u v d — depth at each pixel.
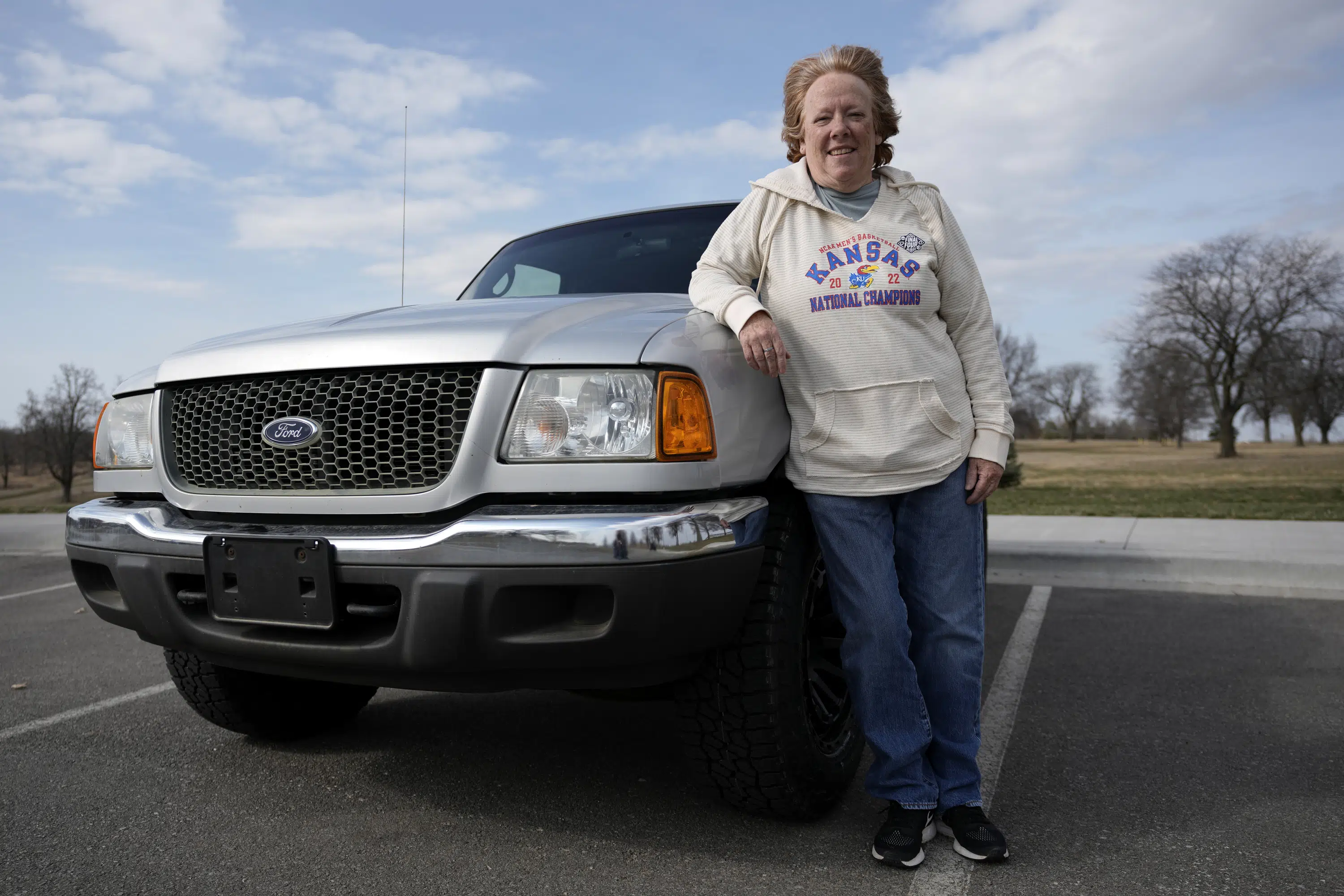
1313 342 43.31
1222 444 45.25
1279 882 1.86
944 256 2.05
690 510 1.84
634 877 1.92
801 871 1.95
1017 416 76.56
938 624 2.07
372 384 2.00
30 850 2.05
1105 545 6.42
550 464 1.87
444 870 1.95
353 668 1.93
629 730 2.91
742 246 2.15
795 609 2.09
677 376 1.88
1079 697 3.26
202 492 2.18
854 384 2.00
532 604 1.82
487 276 3.43
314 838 2.12
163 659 4.03
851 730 2.39
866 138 2.02
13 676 3.72
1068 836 2.12
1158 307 46.28
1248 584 5.58
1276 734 2.84
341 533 1.93
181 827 2.18
